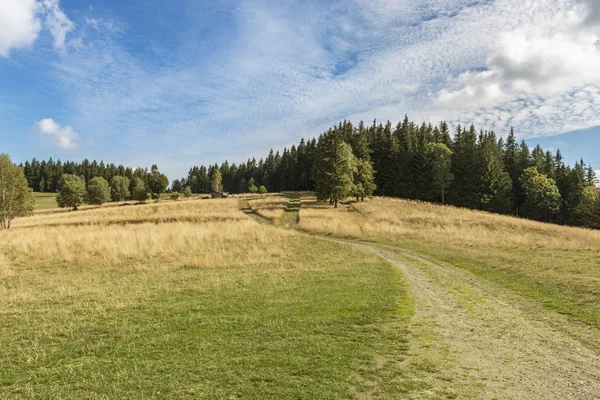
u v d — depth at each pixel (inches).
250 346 286.2
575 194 3061.0
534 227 1430.9
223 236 1064.8
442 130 4330.7
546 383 224.1
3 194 1480.1
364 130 4242.1
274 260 773.9
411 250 965.8
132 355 277.6
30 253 789.2
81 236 979.9
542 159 3582.7
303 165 4485.7
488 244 973.8
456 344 293.0
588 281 499.8
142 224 1382.9
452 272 647.1
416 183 3302.2
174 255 800.3
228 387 219.0
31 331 339.3
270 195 3720.5
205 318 369.4
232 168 7303.2
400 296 457.4
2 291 495.5
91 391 220.7
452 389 215.3
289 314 378.0
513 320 362.0
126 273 626.8
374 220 1684.3
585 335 316.2
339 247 975.6
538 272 587.8
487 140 3565.5
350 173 2608.3
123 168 6993.1
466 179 3100.4
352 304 413.7
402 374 235.9
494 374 237.3
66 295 472.4
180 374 239.3
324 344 287.4
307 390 213.5
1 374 252.8
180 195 4904.0
